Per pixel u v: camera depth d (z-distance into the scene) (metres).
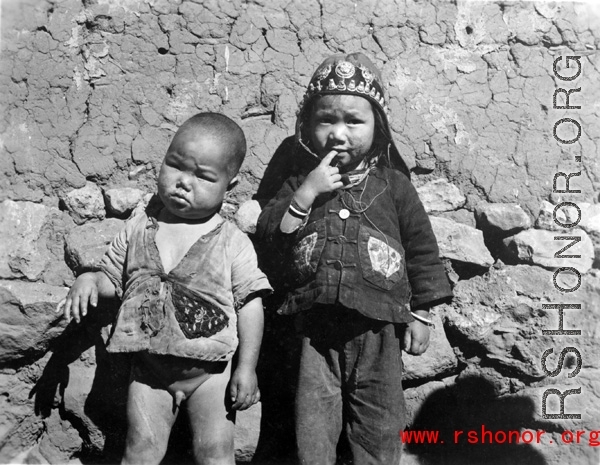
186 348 2.24
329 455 2.44
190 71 2.77
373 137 2.55
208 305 2.29
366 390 2.43
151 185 2.74
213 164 2.31
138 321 2.27
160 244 2.37
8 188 2.68
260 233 2.49
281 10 2.82
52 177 2.70
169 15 2.78
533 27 2.89
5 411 2.60
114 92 2.74
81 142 2.71
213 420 2.34
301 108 2.53
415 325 2.50
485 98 2.86
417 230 2.52
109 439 2.64
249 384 2.34
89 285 2.36
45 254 2.66
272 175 2.75
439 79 2.85
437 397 2.76
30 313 2.54
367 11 2.85
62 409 2.66
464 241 2.74
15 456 2.63
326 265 2.39
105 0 2.75
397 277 2.42
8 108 2.71
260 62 2.80
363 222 2.45
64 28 2.74
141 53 2.76
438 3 2.87
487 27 2.88
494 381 2.75
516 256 2.79
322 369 2.45
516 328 2.74
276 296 2.67
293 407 2.46
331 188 2.39
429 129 2.82
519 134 2.86
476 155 2.83
